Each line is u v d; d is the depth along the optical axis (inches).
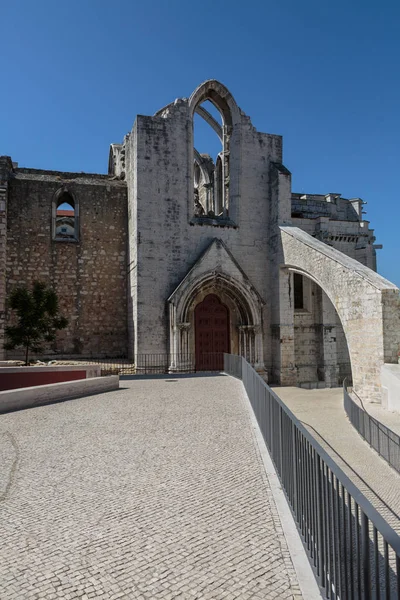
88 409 536.7
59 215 1567.4
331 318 1226.6
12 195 1071.0
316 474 191.8
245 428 433.7
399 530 329.1
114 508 250.8
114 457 345.4
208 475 303.4
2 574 185.5
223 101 1170.6
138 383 774.5
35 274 1074.1
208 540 212.2
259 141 1175.0
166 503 257.0
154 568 188.7
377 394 780.0
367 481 453.4
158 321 1037.2
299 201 1489.9
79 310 1103.0
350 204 1558.8
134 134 1086.4
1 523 233.3
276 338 1121.4
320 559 177.5
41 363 948.0
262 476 300.0
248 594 170.2
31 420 476.4
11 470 316.8
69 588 175.5
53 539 215.3
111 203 1154.7
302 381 1217.4
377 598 131.1
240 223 1139.9
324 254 934.4
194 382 781.9
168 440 392.8
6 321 1011.3
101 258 1132.5
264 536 215.5
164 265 1056.8
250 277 1140.5
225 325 1143.0
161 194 1069.1
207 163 1427.2
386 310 766.5
